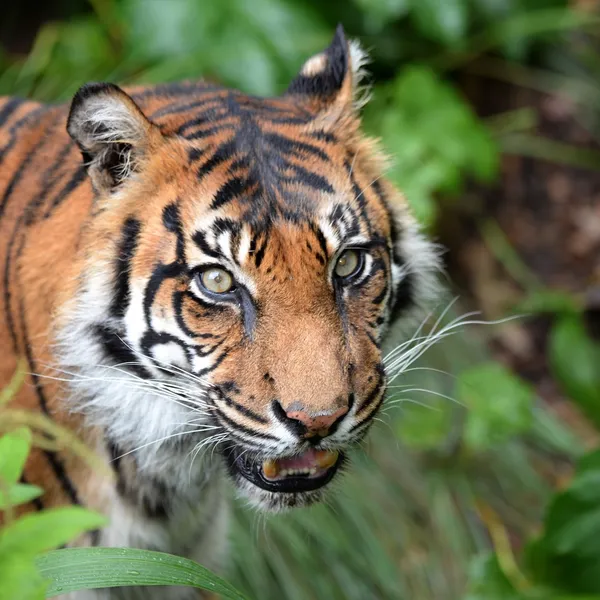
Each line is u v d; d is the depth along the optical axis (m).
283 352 4.84
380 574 8.85
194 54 10.03
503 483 10.04
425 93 10.05
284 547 8.64
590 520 8.52
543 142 12.27
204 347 5.05
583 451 10.55
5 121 6.06
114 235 5.18
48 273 5.36
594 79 12.42
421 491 9.64
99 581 3.68
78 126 5.02
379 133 9.92
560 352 10.70
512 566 9.11
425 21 10.31
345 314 5.18
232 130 5.29
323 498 5.43
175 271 5.05
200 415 5.42
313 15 10.38
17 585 2.73
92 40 10.22
